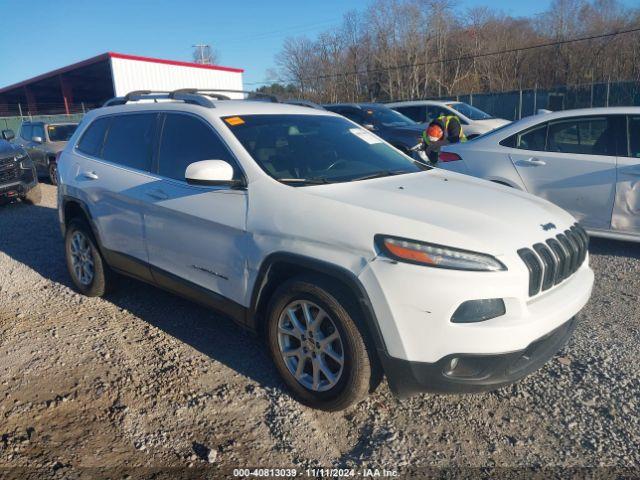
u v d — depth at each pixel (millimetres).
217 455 2854
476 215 3051
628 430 2957
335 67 47156
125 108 4660
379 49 45625
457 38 44938
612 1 40969
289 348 3281
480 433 2990
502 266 2734
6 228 8023
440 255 2717
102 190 4480
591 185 5855
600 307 4543
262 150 3656
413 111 14664
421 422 3092
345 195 3223
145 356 3873
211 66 31922
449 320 2676
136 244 4250
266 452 2877
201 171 3363
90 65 34594
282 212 3205
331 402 3068
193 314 4582
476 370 2791
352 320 2889
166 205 3859
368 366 2910
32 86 42594
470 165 6699
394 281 2738
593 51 38125
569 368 3568
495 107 26734
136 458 2844
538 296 2932
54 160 12523
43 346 4047
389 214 2939
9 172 9250
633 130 5758
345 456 2844
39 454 2877
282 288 3186
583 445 2867
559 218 3377
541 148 6270
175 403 3307
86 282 4969
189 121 4008
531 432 2984
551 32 42625
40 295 5090
